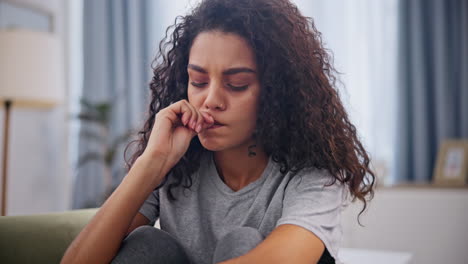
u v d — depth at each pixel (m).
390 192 2.54
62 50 3.49
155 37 3.58
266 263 0.75
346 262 1.69
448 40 2.97
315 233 0.80
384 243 2.54
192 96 0.90
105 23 3.62
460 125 2.93
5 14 2.91
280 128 0.90
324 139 0.91
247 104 0.87
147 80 3.57
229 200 0.95
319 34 1.03
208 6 0.89
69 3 3.55
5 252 1.08
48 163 3.34
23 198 3.12
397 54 3.02
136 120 3.56
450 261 2.45
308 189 0.87
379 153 3.04
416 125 2.98
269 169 0.94
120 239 0.87
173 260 0.86
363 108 3.08
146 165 0.89
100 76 3.60
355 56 3.10
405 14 3.02
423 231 2.49
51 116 3.39
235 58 0.85
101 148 3.54
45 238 1.13
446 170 2.75
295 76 0.91
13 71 2.48
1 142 2.96
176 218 0.99
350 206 2.58
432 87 3.01
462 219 2.44
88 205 3.49
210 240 0.97
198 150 0.99
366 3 3.08
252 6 0.88
